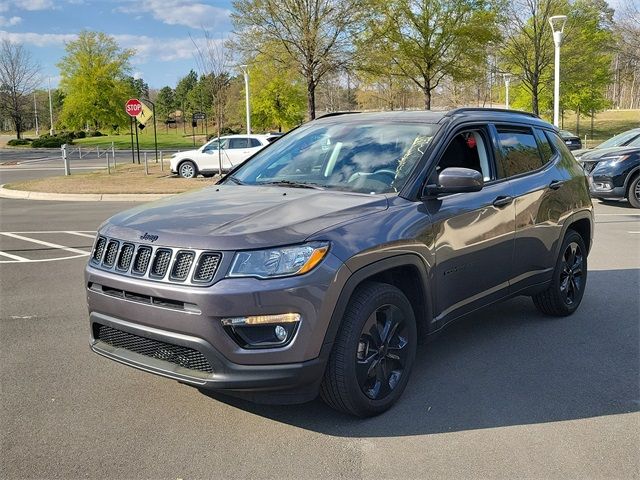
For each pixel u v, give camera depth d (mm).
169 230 3496
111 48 65875
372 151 4516
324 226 3514
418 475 3160
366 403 3662
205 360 3359
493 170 4906
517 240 4977
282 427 3678
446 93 49562
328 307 3365
